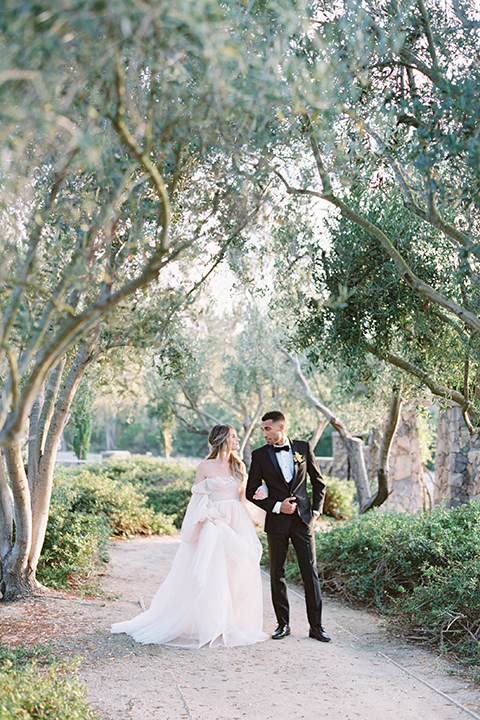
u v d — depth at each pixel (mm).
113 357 4727
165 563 8180
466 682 4059
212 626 4742
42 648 4289
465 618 4809
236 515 5281
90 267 2746
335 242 5125
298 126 3379
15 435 2076
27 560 5707
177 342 5551
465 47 3715
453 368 5586
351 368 5703
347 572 6535
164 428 14648
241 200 3418
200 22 1832
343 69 3037
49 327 3541
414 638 5047
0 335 2217
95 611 5480
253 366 12094
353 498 14414
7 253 2885
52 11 1732
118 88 2084
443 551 5762
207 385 12742
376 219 4969
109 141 2684
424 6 3578
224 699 3658
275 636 4992
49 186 3262
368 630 5367
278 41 2488
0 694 2754
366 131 3732
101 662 4184
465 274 3453
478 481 8508
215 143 3076
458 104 2988
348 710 3568
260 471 5234
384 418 9758
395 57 3668
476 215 3707
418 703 3697
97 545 7195
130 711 3391
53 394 5832
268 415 5293
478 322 3416
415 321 5031
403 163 3744
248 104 2523
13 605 5402
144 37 2047
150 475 14375
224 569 4949
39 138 2559
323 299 5020
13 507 5863
